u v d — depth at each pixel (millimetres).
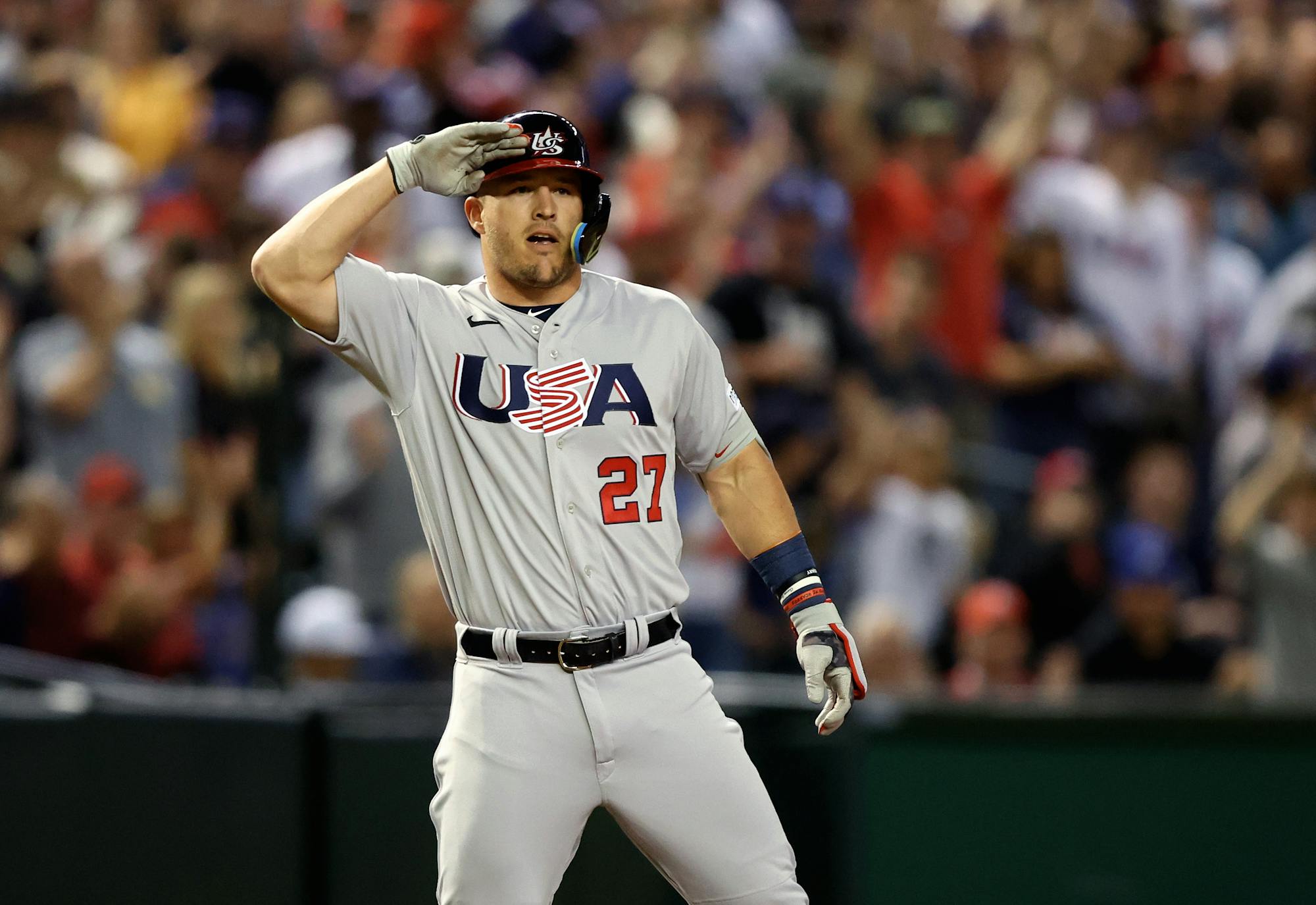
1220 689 25141
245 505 22469
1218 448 30734
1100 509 28031
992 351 30875
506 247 12227
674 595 12555
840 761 17875
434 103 29359
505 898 12047
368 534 21812
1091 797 18172
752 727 17828
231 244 28312
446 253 22938
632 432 12297
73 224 28172
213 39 33688
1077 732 18188
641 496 12359
